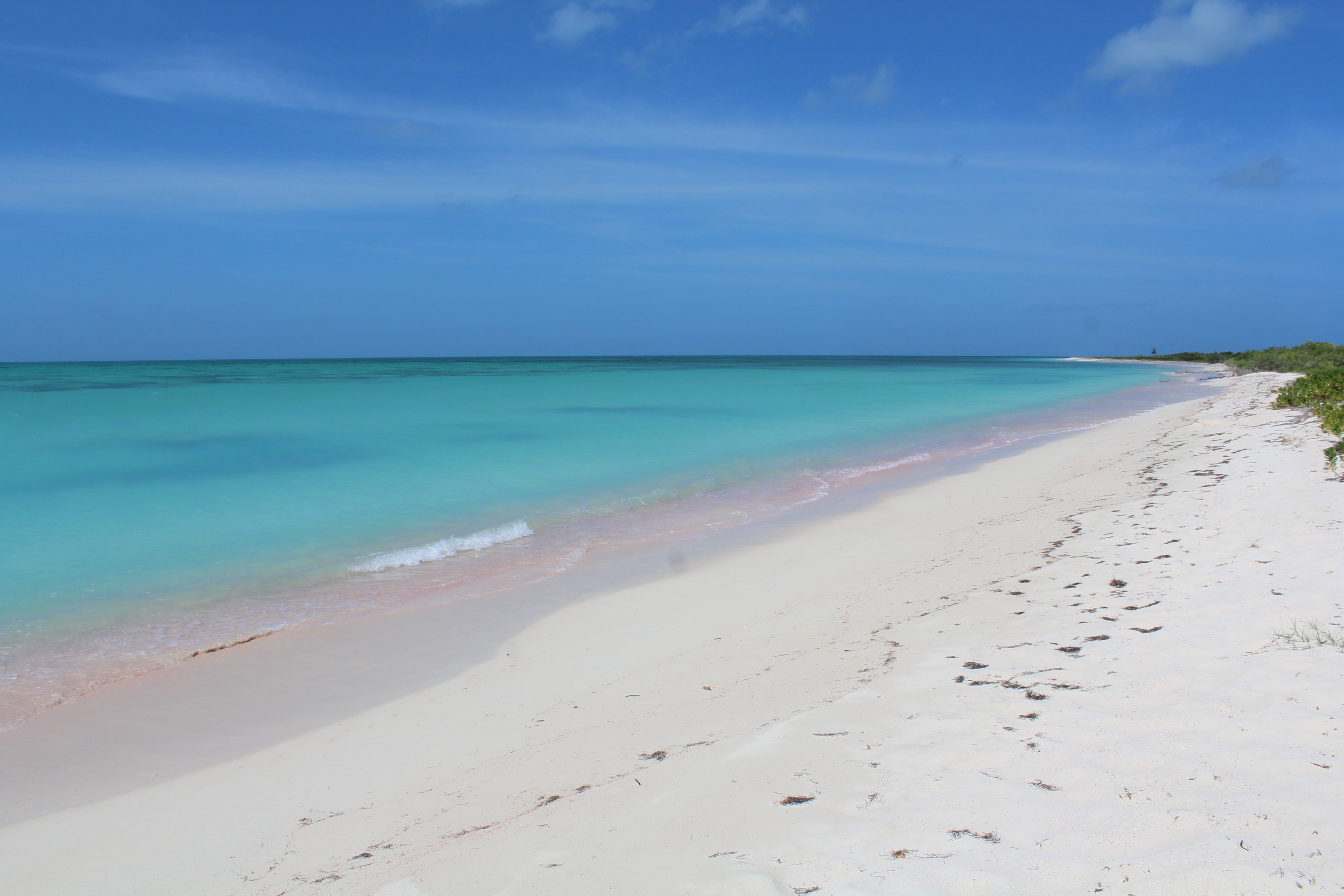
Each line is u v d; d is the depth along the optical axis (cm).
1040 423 2672
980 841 325
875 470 1684
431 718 584
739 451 1991
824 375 7219
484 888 336
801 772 403
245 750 548
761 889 304
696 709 540
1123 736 404
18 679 668
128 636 766
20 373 6781
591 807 406
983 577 795
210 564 1007
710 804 381
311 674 677
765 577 900
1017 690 486
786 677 577
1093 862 302
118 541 1116
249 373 7125
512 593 893
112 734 574
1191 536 830
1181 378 6188
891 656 587
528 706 592
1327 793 328
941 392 4431
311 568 992
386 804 462
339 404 3300
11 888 400
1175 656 508
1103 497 1152
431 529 1194
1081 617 620
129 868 415
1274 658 482
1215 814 323
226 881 396
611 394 4159
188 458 1830
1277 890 271
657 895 311
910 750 416
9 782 510
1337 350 5431
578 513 1302
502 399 3672
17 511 1283
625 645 711
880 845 330
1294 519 829
